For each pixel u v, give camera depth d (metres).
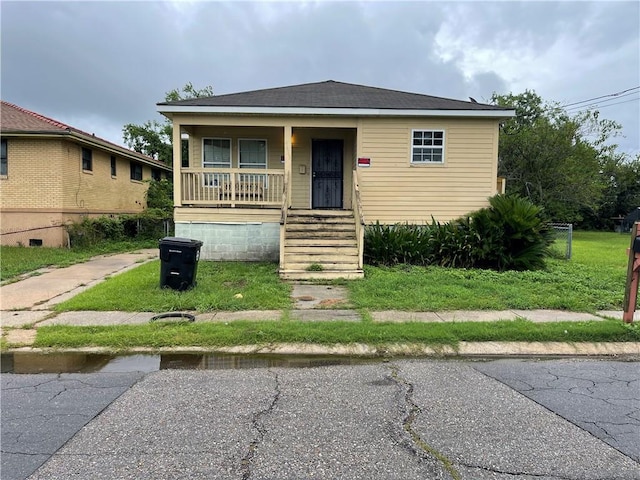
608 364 4.59
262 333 5.16
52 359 4.67
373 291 7.57
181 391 3.77
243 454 2.71
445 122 11.54
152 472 2.51
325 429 3.05
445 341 5.05
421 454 2.71
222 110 10.89
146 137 32.16
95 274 9.61
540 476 2.47
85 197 15.60
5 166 13.96
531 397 3.66
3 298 7.32
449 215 11.71
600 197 25.70
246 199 11.34
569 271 9.74
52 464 2.59
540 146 23.44
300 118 11.32
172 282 7.59
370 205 11.63
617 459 2.66
